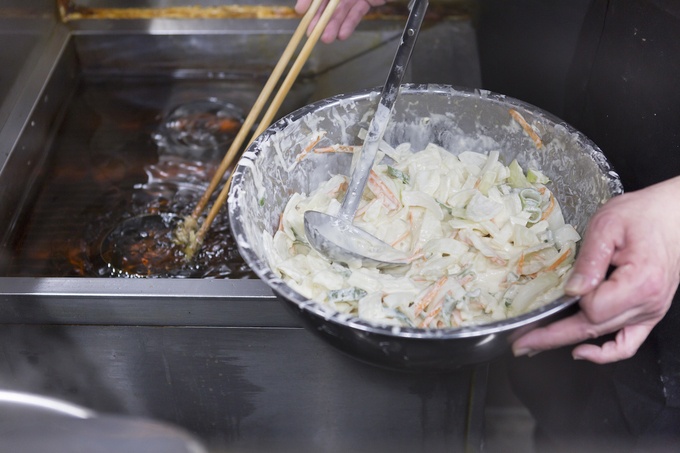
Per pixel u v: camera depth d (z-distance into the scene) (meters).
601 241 0.94
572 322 0.96
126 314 1.10
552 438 1.37
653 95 1.11
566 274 1.02
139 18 1.60
